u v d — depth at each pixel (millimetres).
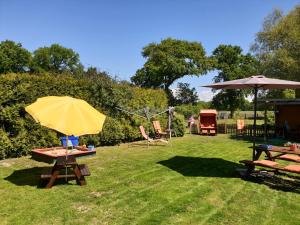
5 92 11992
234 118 45281
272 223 6156
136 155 13375
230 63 60969
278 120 24969
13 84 12312
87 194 7660
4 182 8602
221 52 62219
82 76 16328
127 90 17812
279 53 31297
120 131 16484
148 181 8977
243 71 59125
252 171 9711
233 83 9617
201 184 8797
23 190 7887
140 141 18297
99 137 15578
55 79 13844
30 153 12695
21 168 10352
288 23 31906
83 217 6230
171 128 21344
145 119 18844
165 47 60688
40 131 12930
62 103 8031
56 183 8586
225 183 8969
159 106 21297
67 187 8219
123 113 17516
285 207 7066
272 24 35656
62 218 6156
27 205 6820
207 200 7398
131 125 17938
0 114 11820
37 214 6324
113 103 16766
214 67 61344
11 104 12281
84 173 8469
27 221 5980
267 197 7754
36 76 13094
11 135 12305
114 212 6520
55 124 7477
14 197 7332
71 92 14578
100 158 12508
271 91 38938
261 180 9305
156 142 17844
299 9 31578
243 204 7195
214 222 6121
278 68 32094
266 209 6914
